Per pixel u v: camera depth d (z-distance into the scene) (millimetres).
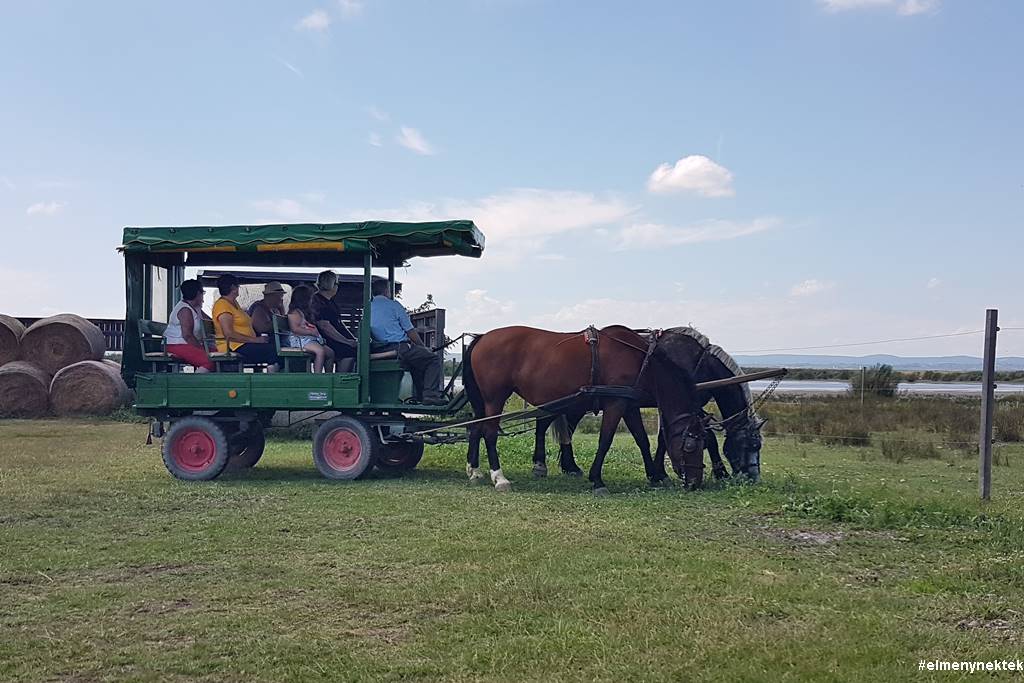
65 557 7430
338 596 6262
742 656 5043
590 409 11875
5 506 9727
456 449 16125
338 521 8938
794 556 7488
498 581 6539
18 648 5277
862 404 26094
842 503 9305
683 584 6445
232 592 6410
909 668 4883
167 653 5207
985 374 10258
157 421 12438
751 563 7129
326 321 12695
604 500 10352
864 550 7766
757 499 10086
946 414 22219
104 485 11359
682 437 11430
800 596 6164
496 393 11969
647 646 5207
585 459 14812
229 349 12430
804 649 5137
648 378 11633
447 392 13055
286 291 14086
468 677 4812
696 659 5000
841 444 18547
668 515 9336
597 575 6672
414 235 11758
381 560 7281
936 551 7723
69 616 5898
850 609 5918
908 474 13531
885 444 16859
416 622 5727
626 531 8328
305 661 5062
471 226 11734
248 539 8109
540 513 9398
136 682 4793
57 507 9727
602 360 11555
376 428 12242
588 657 5059
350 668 4941
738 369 11984
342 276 14344
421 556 7383
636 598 6102
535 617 5750
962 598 6211
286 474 12859
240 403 12156
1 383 23328
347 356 12883
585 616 5746
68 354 24250
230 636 5480
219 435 12109
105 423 22109
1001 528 8523
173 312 12617
